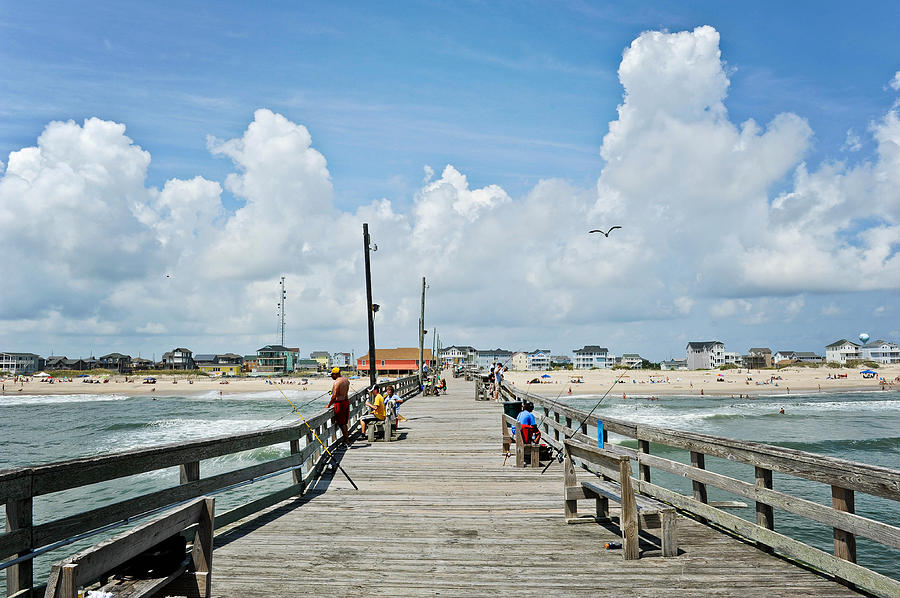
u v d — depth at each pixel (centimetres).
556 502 694
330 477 844
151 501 452
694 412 4606
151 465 450
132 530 274
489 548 518
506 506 675
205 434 3241
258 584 429
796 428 3509
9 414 4819
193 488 509
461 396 2662
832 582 424
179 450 486
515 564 474
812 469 418
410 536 557
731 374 11738
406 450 1085
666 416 4297
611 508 663
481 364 17500
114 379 11438
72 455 2478
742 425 3703
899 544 340
